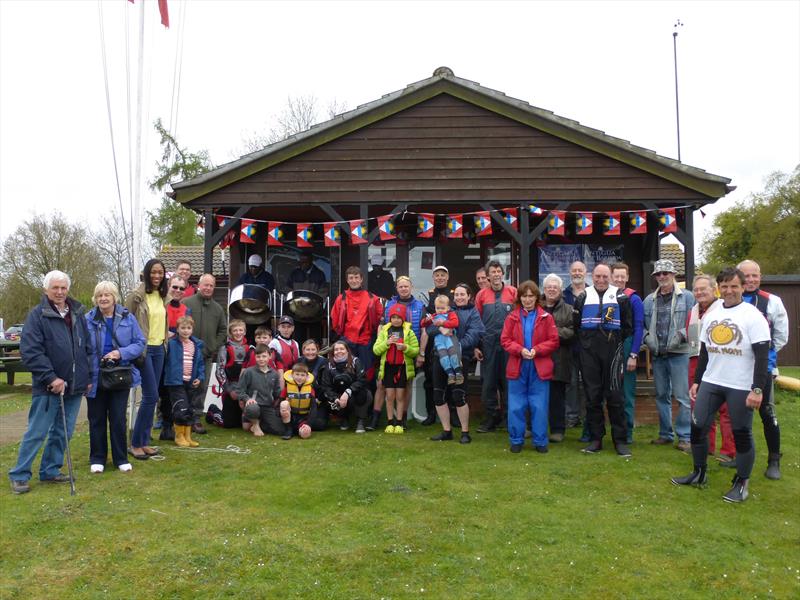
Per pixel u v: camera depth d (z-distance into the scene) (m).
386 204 9.38
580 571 4.07
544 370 6.77
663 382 7.16
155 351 6.46
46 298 5.44
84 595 3.73
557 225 9.11
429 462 6.36
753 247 38.81
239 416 8.03
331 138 9.30
